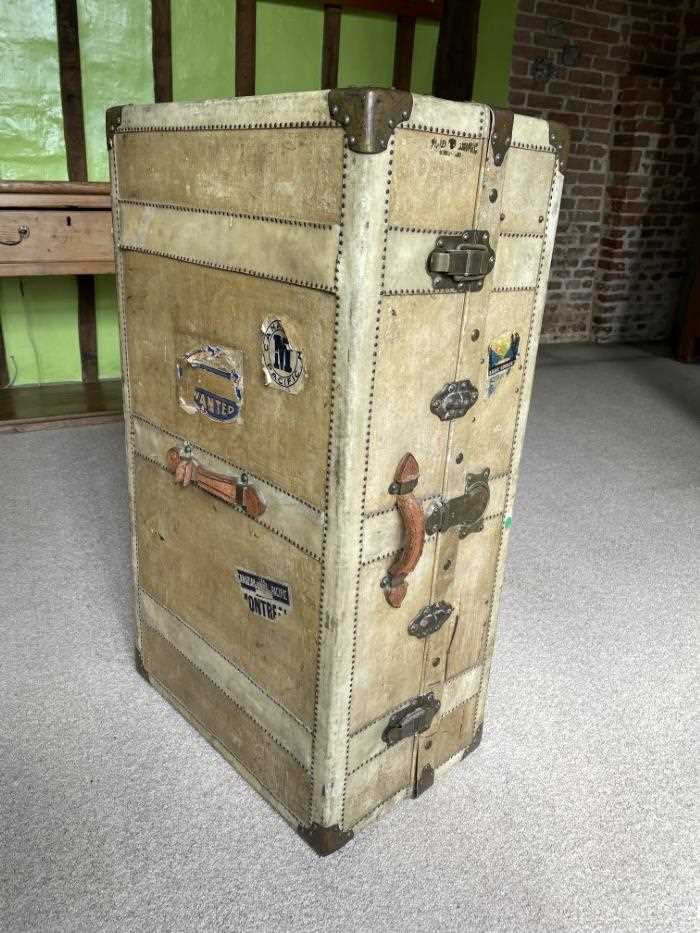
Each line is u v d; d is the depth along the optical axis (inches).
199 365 50.7
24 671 71.1
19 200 110.7
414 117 36.7
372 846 54.9
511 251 46.8
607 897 52.1
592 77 196.7
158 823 55.5
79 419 135.0
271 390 45.4
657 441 148.7
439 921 49.5
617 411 165.9
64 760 60.7
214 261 46.8
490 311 47.0
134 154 51.2
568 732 68.4
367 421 41.4
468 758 64.4
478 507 51.6
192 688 62.9
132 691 69.4
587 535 107.2
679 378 195.2
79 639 76.4
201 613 58.6
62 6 129.7
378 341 39.9
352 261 37.5
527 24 181.8
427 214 39.6
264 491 48.3
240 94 149.6
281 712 52.8
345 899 50.6
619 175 207.9
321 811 51.7
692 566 100.4
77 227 115.6
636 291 225.3
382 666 50.2
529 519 111.1
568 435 148.8
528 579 94.3
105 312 154.2
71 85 135.3
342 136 36.5
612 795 61.3
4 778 58.5
